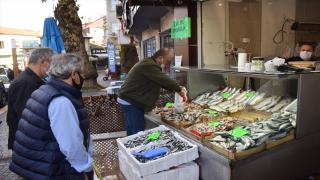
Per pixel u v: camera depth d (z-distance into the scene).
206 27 4.07
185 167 2.55
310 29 4.68
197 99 4.20
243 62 3.23
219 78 4.36
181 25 4.24
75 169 1.63
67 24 8.63
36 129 1.54
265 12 4.33
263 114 2.79
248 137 2.39
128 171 2.76
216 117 3.29
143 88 3.24
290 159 2.56
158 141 2.82
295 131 2.55
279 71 2.45
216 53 4.18
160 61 3.36
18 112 2.25
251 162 2.32
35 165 1.56
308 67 2.64
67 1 8.59
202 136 2.65
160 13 5.94
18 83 2.26
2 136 5.24
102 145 3.78
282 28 4.50
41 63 2.33
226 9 4.12
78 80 1.70
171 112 3.73
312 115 2.61
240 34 4.25
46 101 1.53
